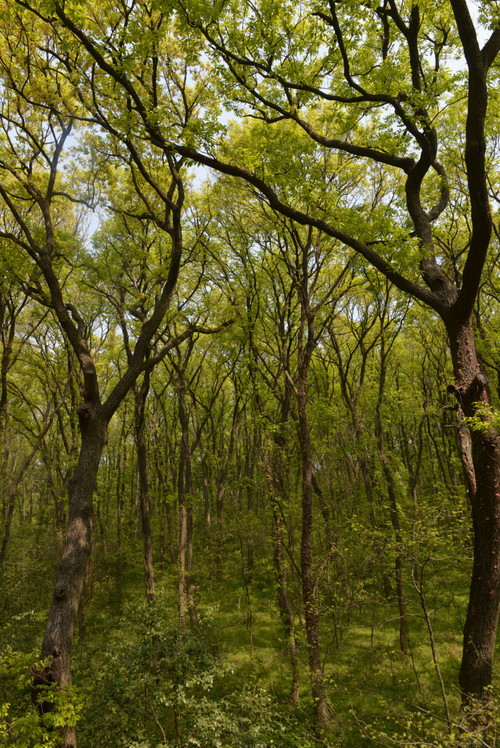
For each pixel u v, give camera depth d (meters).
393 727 9.05
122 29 6.72
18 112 9.76
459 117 12.30
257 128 9.34
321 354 20.06
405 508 16.48
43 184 12.31
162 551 20.22
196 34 6.72
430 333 18.58
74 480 8.39
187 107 9.79
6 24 8.48
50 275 9.57
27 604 12.10
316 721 8.72
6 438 15.12
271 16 6.87
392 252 7.67
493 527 6.29
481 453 6.45
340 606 11.45
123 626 9.38
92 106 8.80
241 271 14.19
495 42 6.44
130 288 12.89
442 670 11.23
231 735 6.88
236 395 19.22
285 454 12.91
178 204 9.20
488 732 5.21
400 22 6.98
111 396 9.20
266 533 14.90
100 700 7.50
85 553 7.83
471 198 5.98
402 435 25.73
